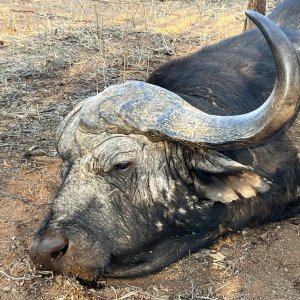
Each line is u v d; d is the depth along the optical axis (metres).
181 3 3.78
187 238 1.32
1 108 2.15
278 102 1.02
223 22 3.31
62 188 1.22
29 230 1.48
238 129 1.11
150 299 1.25
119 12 3.58
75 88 2.30
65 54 2.65
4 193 1.64
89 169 1.21
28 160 1.82
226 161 1.21
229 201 1.25
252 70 1.44
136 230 1.24
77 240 1.18
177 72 1.38
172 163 1.23
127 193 1.23
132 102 1.20
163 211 1.26
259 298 1.26
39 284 1.29
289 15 1.79
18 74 2.44
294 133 1.43
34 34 3.01
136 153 1.21
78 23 3.24
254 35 1.59
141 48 2.72
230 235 1.44
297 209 1.52
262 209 1.42
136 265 1.29
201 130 1.14
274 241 1.44
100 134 1.21
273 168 1.37
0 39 2.93
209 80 1.35
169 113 1.17
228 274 1.33
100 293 1.26
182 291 1.28
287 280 1.32
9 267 1.35
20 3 3.83
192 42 2.90
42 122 2.05
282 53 0.99
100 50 2.64
